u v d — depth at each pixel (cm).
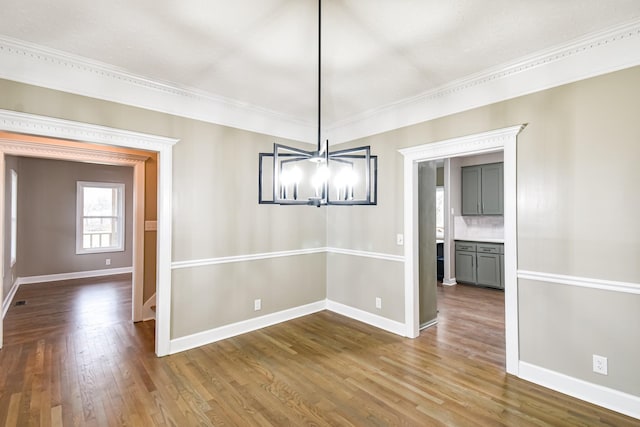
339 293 425
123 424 203
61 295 525
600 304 221
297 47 234
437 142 312
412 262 339
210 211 332
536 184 249
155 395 235
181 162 312
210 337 331
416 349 314
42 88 240
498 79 270
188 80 291
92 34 215
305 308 418
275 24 205
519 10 190
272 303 384
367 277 388
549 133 243
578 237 230
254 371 271
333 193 425
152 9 188
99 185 675
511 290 262
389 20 200
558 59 236
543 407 219
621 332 213
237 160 353
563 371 237
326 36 220
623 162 212
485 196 595
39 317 416
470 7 187
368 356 299
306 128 421
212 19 199
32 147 358
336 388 245
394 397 233
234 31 213
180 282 312
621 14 194
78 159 386
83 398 231
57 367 277
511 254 262
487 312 434
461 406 221
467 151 291
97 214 684
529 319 254
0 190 324
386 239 365
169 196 303
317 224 433
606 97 218
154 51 239
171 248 305
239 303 355
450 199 603
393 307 358
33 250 605
